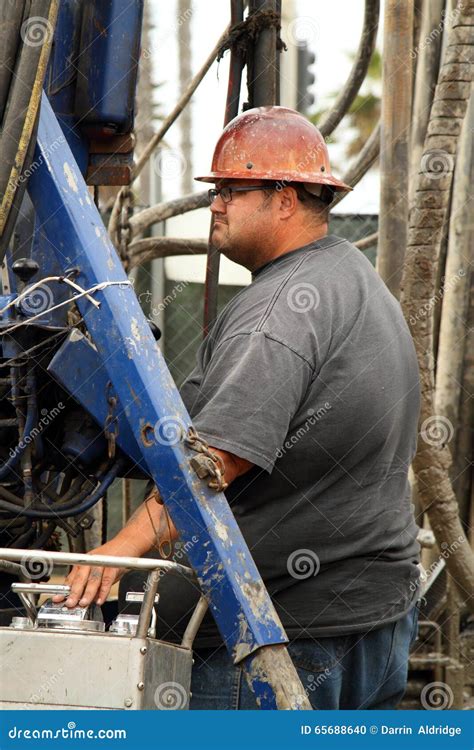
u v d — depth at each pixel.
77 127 3.99
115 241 6.12
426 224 5.38
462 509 6.93
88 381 3.10
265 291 3.35
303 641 3.30
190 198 6.57
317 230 3.59
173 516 2.83
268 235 3.56
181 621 3.38
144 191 9.65
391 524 3.38
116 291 2.96
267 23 4.52
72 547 4.07
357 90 6.57
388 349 3.38
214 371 3.22
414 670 5.75
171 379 2.95
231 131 3.62
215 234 3.64
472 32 5.36
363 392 3.27
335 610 3.30
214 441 3.04
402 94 5.77
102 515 4.29
